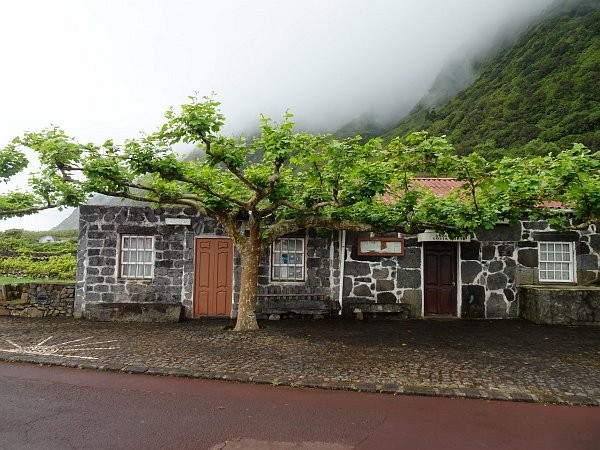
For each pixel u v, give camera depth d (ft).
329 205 29.68
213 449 13.46
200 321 36.01
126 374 21.22
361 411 16.79
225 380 20.33
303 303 36.63
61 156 24.72
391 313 37.37
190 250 38.01
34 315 37.78
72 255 66.90
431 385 19.54
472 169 23.39
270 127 25.57
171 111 24.67
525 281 37.91
